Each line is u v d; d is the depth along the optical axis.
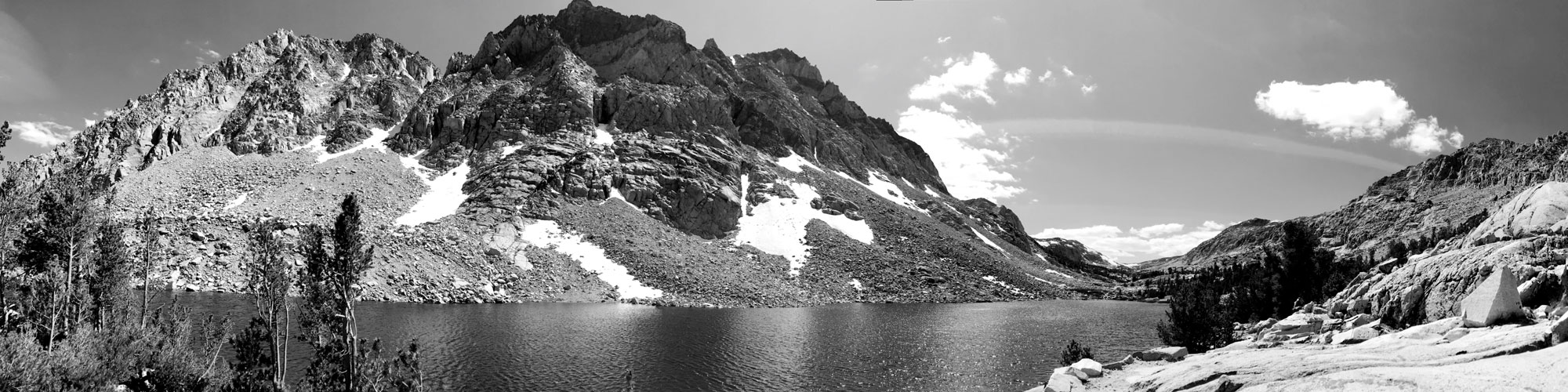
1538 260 33.12
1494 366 18.77
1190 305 44.47
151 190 130.38
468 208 128.50
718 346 63.59
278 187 133.88
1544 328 22.75
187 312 40.78
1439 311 35.31
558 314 81.00
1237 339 46.78
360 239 31.81
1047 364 58.72
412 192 137.88
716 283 109.62
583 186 138.62
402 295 85.69
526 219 124.94
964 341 70.31
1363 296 43.09
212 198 128.75
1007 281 138.00
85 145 164.00
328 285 31.27
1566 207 40.41
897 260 135.38
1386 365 22.05
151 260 44.03
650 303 96.69
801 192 165.88
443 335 62.34
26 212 34.88
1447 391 17.56
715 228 140.88
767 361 57.66
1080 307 115.31
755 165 172.62
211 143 156.62
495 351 56.53
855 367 56.44
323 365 30.52
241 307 67.81
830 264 127.62
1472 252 37.03
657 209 139.75
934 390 49.16
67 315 34.78
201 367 33.69
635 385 48.28
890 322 84.62
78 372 27.64
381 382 31.09
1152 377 27.31
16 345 25.64
